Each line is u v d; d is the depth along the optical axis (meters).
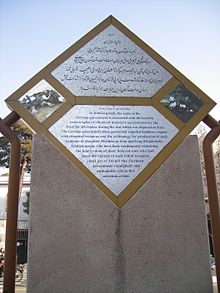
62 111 1.33
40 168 1.22
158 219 1.19
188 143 1.30
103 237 1.15
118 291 1.10
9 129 1.31
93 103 1.35
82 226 1.16
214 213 1.27
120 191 1.22
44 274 1.11
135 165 1.27
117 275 1.12
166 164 1.26
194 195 1.23
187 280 1.13
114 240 1.15
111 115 1.34
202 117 1.37
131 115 1.35
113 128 1.32
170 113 1.37
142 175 1.25
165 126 1.34
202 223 1.20
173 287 1.12
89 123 1.32
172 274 1.14
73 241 1.15
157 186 1.23
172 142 1.32
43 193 1.19
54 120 1.31
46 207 1.17
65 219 1.17
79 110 1.34
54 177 1.21
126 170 1.26
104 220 1.17
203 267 1.15
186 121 1.36
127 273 1.12
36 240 1.14
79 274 1.11
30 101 1.33
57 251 1.13
